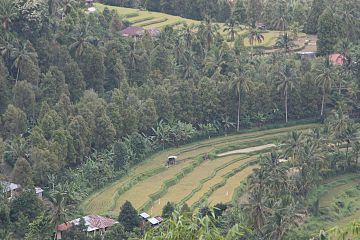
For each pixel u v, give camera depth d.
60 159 179.75
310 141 195.50
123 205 161.12
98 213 168.75
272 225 147.50
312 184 192.12
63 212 148.88
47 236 145.75
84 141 191.12
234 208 162.88
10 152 178.75
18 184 168.12
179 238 60.38
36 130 180.00
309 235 155.50
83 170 186.12
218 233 61.31
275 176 172.00
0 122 188.50
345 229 66.44
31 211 154.75
